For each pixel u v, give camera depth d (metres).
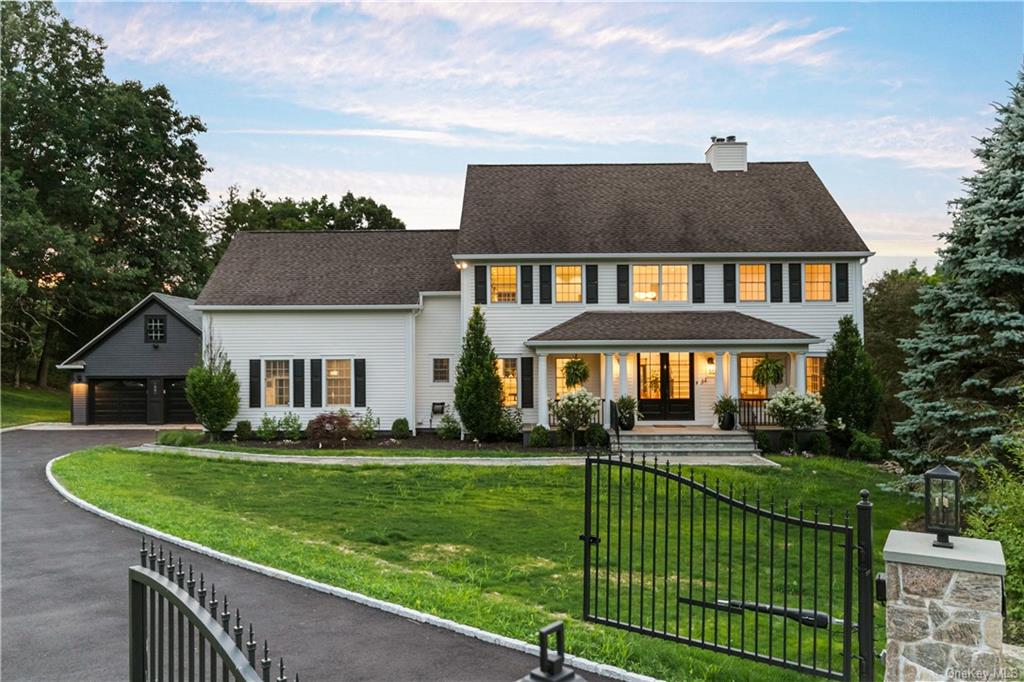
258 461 20.30
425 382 26.42
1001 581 4.95
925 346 15.09
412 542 11.45
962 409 14.32
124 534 11.18
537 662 6.38
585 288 25.41
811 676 6.52
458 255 24.83
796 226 26.03
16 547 10.38
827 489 16.95
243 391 25.75
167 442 24.25
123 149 44.28
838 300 25.30
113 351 31.86
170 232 46.19
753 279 25.55
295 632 7.09
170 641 3.90
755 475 18.17
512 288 25.41
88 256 37.81
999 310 14.40
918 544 5.36
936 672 5.09
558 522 13.08
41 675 6.07
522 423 24.73
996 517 9.78
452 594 8.21
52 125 40.81
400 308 25.73
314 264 27.97
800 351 23.47
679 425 25.00
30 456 21.47
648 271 25.62
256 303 25.56
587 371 24.19
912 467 15.45
